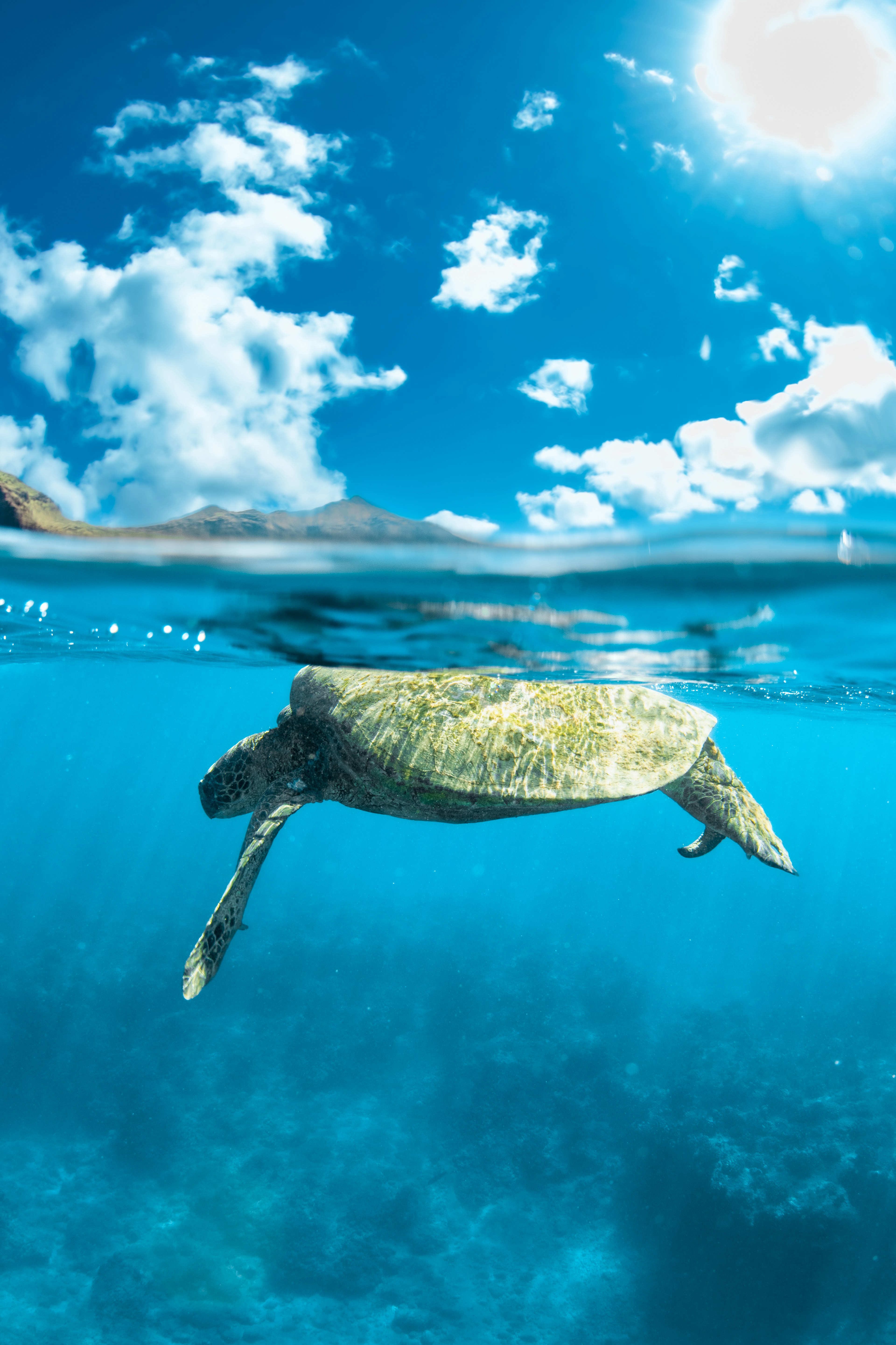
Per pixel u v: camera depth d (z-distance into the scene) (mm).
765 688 13641
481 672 9828
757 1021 27641
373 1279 16531
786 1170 17422
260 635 9867
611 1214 18203
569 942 36500
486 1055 23422
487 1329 15547
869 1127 18641
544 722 5215
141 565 6711
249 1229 17375
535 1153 20031
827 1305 14695
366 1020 25641
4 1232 17188
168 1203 18125
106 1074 22062
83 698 47125
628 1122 20703
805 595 6391
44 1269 16453
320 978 28578
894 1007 28453
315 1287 16328
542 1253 17422
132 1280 15992
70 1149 19875
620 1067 23078
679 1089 21516
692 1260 16250
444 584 6441
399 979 29172
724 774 5945
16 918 34031
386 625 8008
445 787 4703
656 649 8641
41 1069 22156
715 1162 17891
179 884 44938
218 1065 22922
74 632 12719
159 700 47844
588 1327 15539
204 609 8617
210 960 4285
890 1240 15391
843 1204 16094
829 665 10266
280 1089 22297
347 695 5309
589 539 5410
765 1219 16141
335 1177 18984
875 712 19047
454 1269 17000
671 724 5605
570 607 6934
